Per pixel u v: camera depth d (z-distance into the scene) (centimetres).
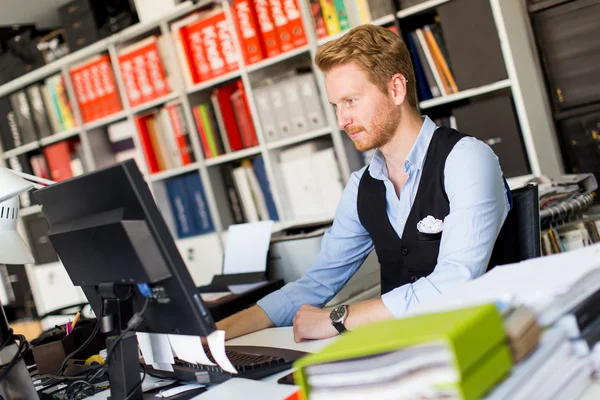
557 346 79
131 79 396
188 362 136
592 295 88
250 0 342
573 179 252
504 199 156
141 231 111
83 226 121
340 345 78
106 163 427
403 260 170
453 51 296
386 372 73
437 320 76
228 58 359
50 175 451
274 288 226
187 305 114
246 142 369
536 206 161
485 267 147
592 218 240
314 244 230
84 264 128
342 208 184
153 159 402
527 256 160
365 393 75
